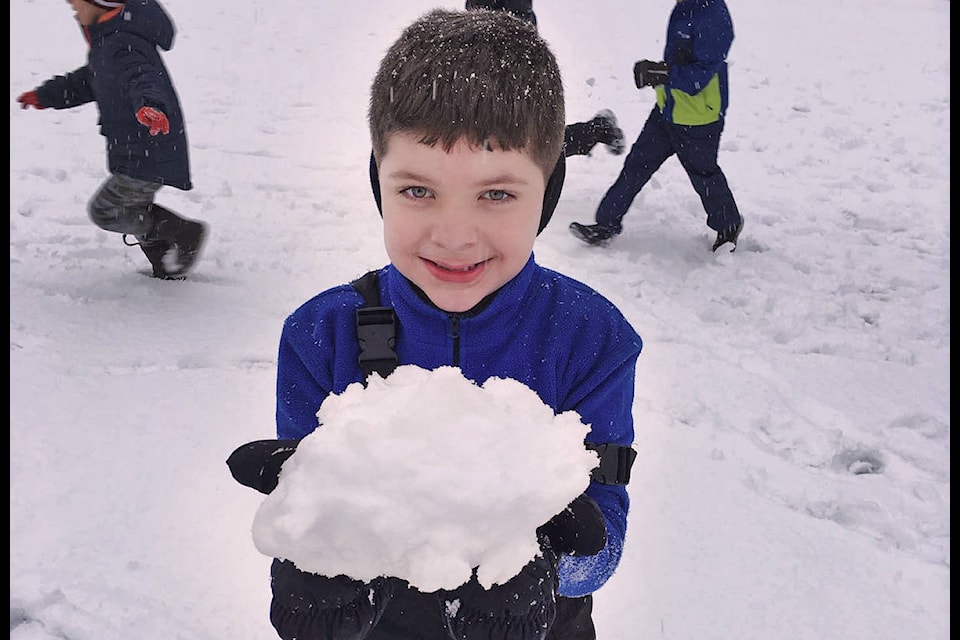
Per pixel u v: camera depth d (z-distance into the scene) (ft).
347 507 3.24
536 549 3.49
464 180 4.06
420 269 4.36
